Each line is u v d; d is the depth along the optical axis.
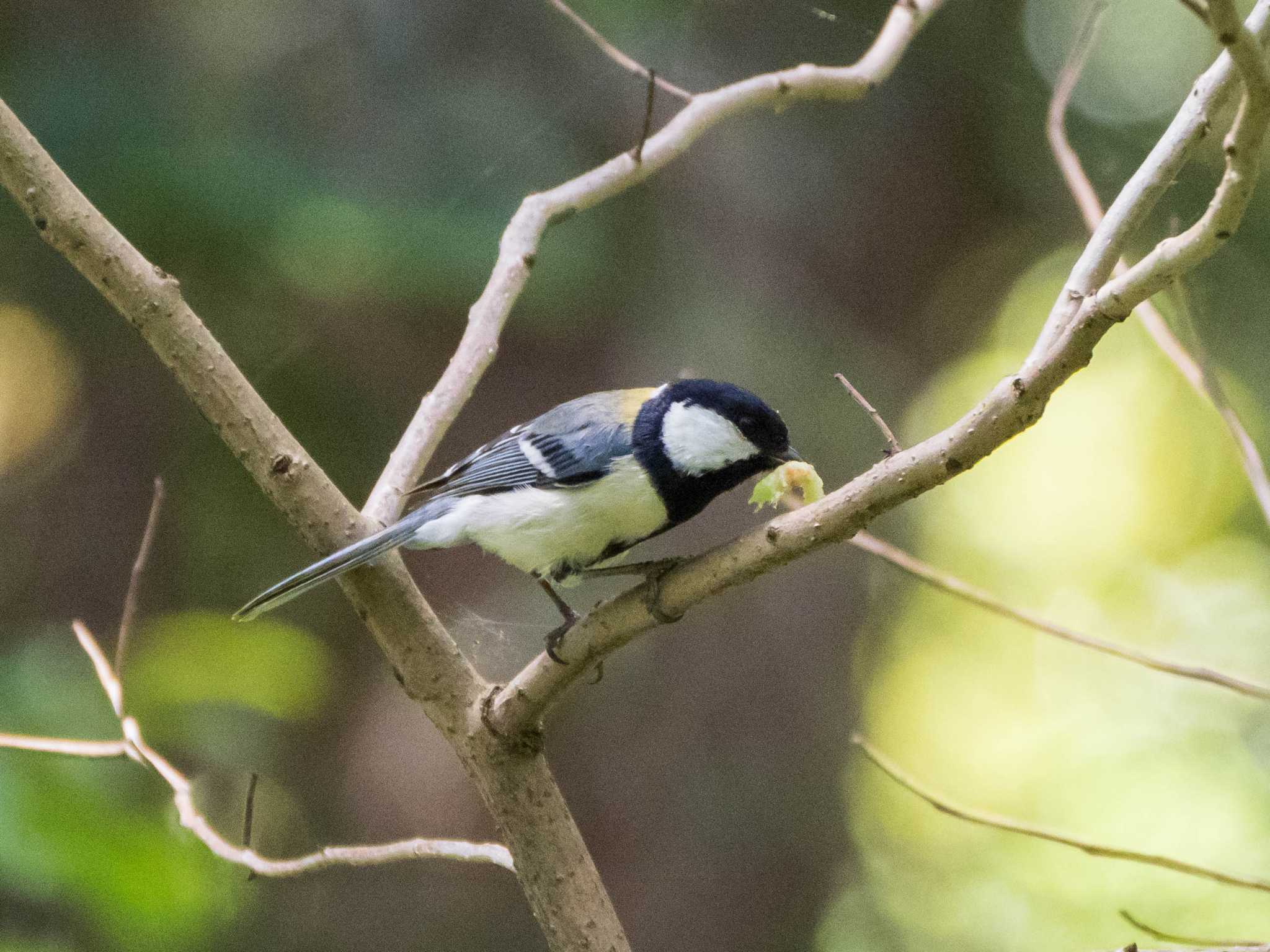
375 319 11.41
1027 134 12.67
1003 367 13.06
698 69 11.68
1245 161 3.47
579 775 11.13
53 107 10.98
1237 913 12.20
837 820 11.66
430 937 11.14
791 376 11.75
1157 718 14.17
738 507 11.07
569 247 10.97
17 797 6.89
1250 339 13.32
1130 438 15.45
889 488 4.27
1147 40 12.79
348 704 11.60
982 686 14.52
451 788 11.20
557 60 11.55
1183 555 15.12
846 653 11.84
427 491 7.14
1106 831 13.30
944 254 12.59
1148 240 10.63
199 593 11.83
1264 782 13.37
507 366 11.38
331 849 5.46
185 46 11.58
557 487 6.55
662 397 6.67
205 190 10.63
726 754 11.23
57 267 11.91
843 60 11.92
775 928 11.12
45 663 8.52
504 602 10.45
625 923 10.91
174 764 9.11
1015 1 12.64
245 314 11.29
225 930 10.48
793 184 12.06
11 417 12.09
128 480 12.00
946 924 12.90
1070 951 12.37
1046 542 15.41
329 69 11.61
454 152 11.27
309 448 11.62
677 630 11.44
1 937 7.20
